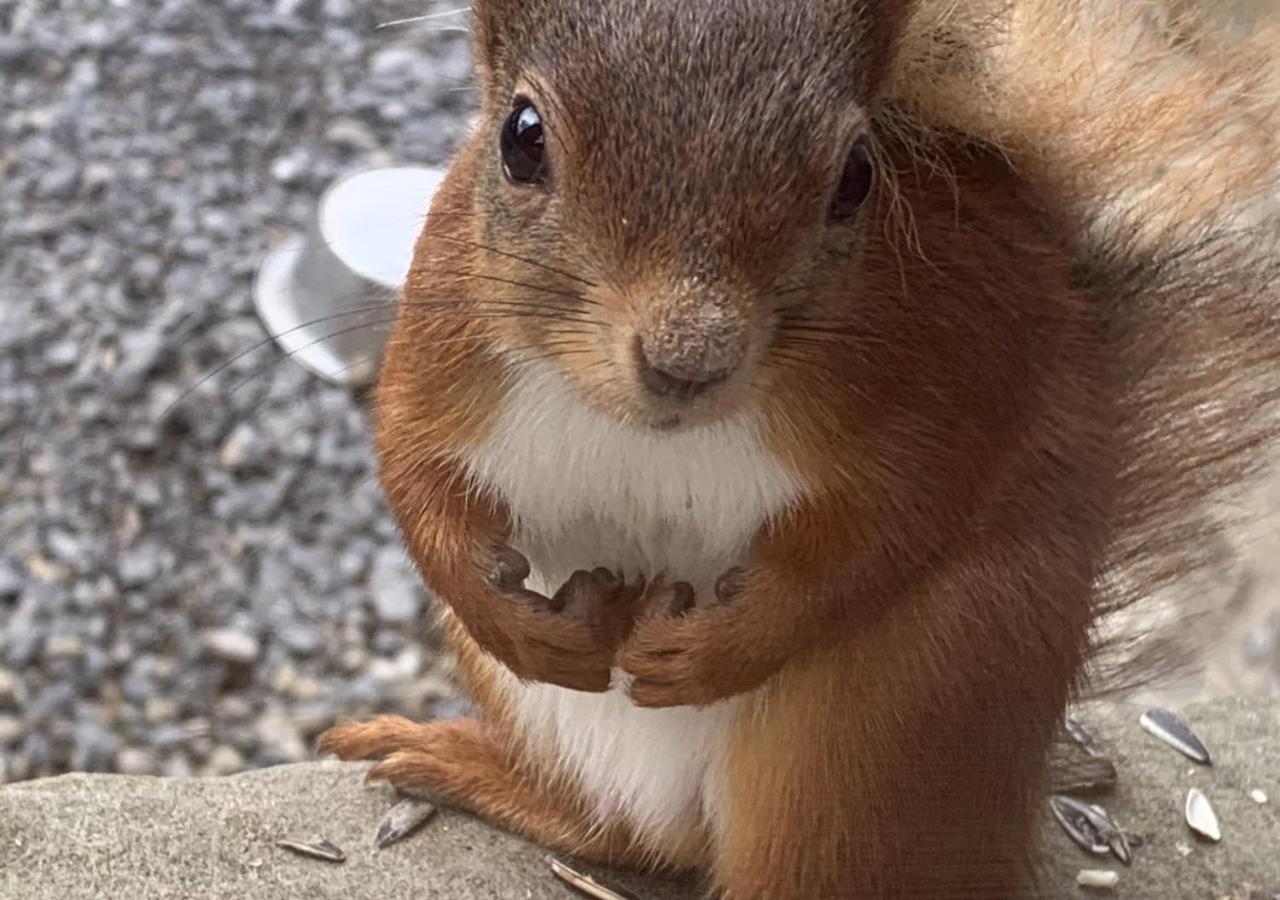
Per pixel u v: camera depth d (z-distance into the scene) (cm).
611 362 34
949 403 36
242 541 73
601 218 34
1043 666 38
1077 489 38
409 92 96
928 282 36
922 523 36
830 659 38
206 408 77
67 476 75
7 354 79
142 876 40
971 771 38
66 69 96
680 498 37
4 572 71
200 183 89
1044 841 42
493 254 35
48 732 65
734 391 34
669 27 34
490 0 36
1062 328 37
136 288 83
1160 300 39
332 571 72
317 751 45
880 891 39
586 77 34
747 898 40
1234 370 40
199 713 67
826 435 36
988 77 36
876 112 35
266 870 41
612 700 41
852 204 35
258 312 81
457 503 38
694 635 37
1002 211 37
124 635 69
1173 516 41
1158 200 39
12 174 89
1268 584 57
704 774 40
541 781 42
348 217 75
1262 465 41
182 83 96
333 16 102
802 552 37
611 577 39
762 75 34
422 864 42
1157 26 38
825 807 38
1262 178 39
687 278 34
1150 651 44
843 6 34
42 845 40
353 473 75
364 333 73
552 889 42
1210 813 44
